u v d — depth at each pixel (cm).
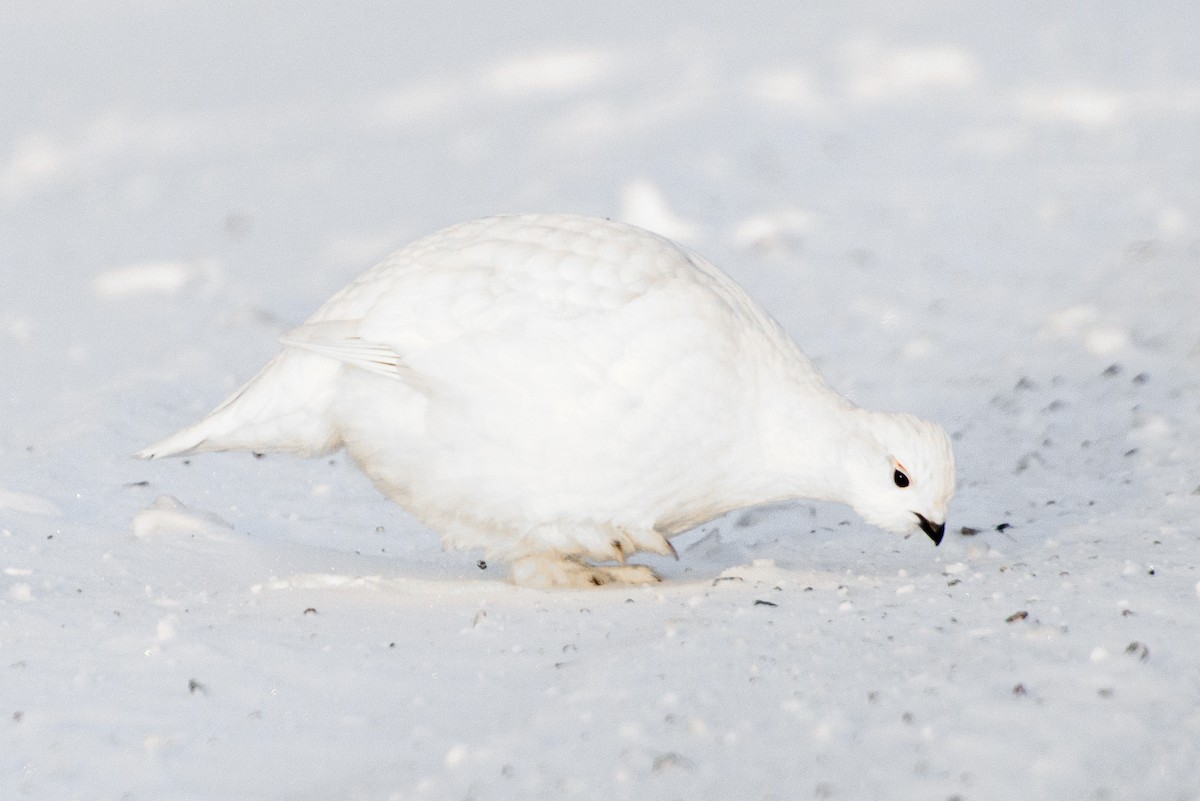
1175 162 2822
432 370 1002
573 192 2911
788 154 3156
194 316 2170
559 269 1016
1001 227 2445
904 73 3953
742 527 1302
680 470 1027
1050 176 2795
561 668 824
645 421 998
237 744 741
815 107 3634
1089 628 830
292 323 2102
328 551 1193
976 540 1180
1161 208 2462
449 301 1009
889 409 1614
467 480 1024
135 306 2298
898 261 2284
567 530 1033
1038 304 1978
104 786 700
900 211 2612
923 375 1719
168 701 796
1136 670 760
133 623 932
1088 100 3453
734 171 3014
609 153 3322
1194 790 662
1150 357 1673
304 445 1080
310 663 848
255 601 999
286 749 734
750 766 674
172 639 888
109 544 1170
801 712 725
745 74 4131
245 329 2050
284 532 1294
